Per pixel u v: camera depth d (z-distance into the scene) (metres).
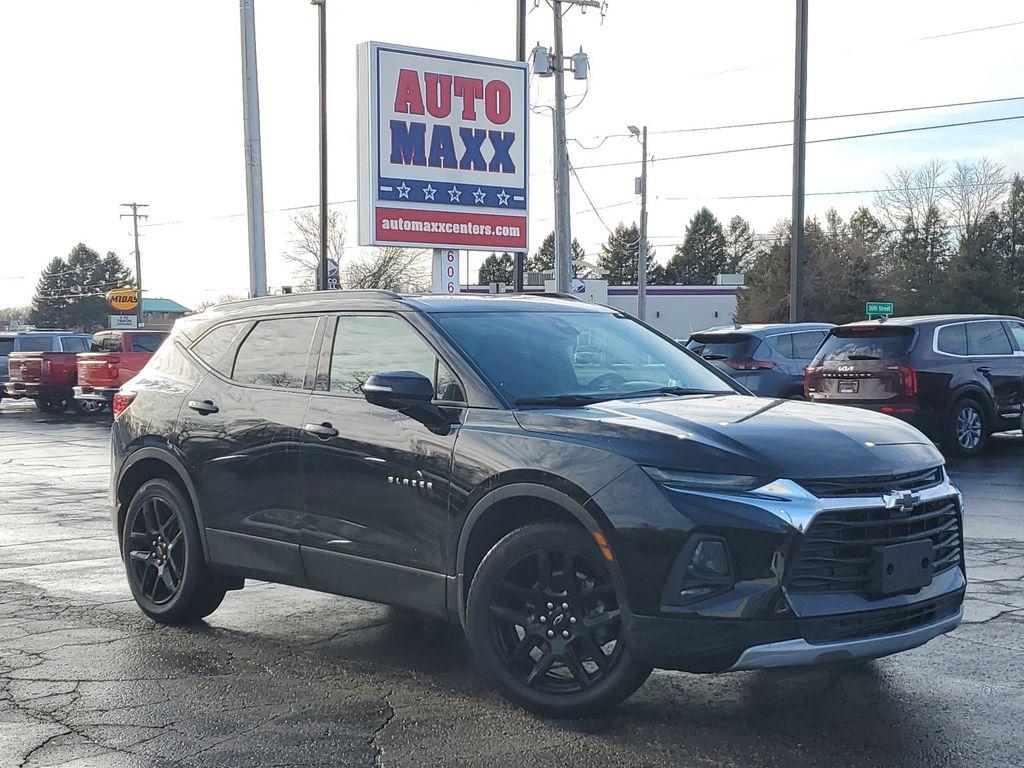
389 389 5.07
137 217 85.25
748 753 4.42
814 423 4.86
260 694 5.27
